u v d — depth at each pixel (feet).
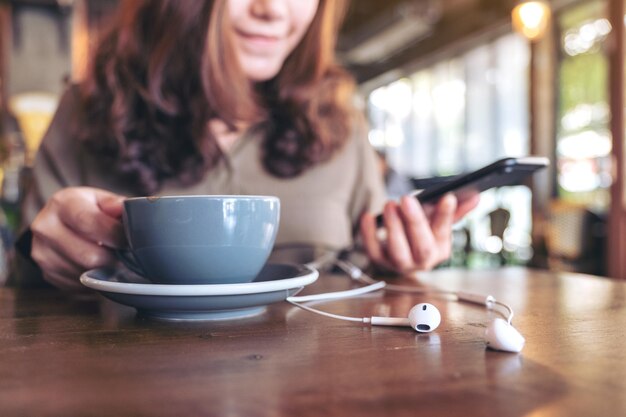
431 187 2.25
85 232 1.80
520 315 1.58
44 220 1.90
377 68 24.64
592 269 11.43
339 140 3.42
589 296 1.96
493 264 12.48
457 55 20.66
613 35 10.17
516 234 15.08
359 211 3.52
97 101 2.90
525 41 17.21
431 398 0.85
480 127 19.36
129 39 2.89
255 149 3.23
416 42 22.06
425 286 2.23
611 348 1.18
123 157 2.85
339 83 3.50
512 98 17.80
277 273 1.84
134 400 0.86
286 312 1.63
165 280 1.52
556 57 15.02
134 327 1.43
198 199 1.39
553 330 1.37
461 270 2.89
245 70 3.06
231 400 0.85
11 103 13.58
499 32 18.30
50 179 3.01
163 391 0.90
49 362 1.09
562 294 2.01
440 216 2.27
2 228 4.89
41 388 0.92
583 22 14.14
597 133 13.62
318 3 3.21
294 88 3.23
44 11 14.11
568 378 0.95
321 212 3.25
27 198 3.03
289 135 3.18
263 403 0.83
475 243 12.28
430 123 22.48
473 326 1.42
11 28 13.96
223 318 1.53
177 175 2.93
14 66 13.99
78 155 3.05
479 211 15.14
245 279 1.54
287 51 3.19
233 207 1.42
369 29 21.09
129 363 1.08
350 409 0.80
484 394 0.87
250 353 1.15
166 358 1.11
